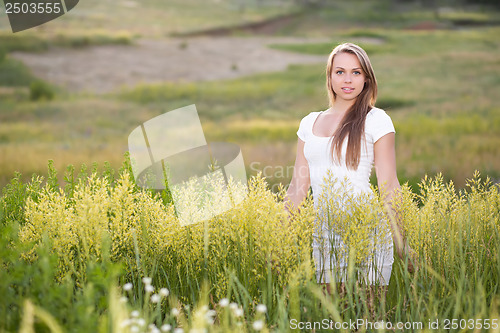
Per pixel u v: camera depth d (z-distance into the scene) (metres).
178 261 2.58
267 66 54.00
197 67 53.41
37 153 20.17
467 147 16.41
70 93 42.19
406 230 2.46
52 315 1.83
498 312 2.27
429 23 72.69
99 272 1.85
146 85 43.66
